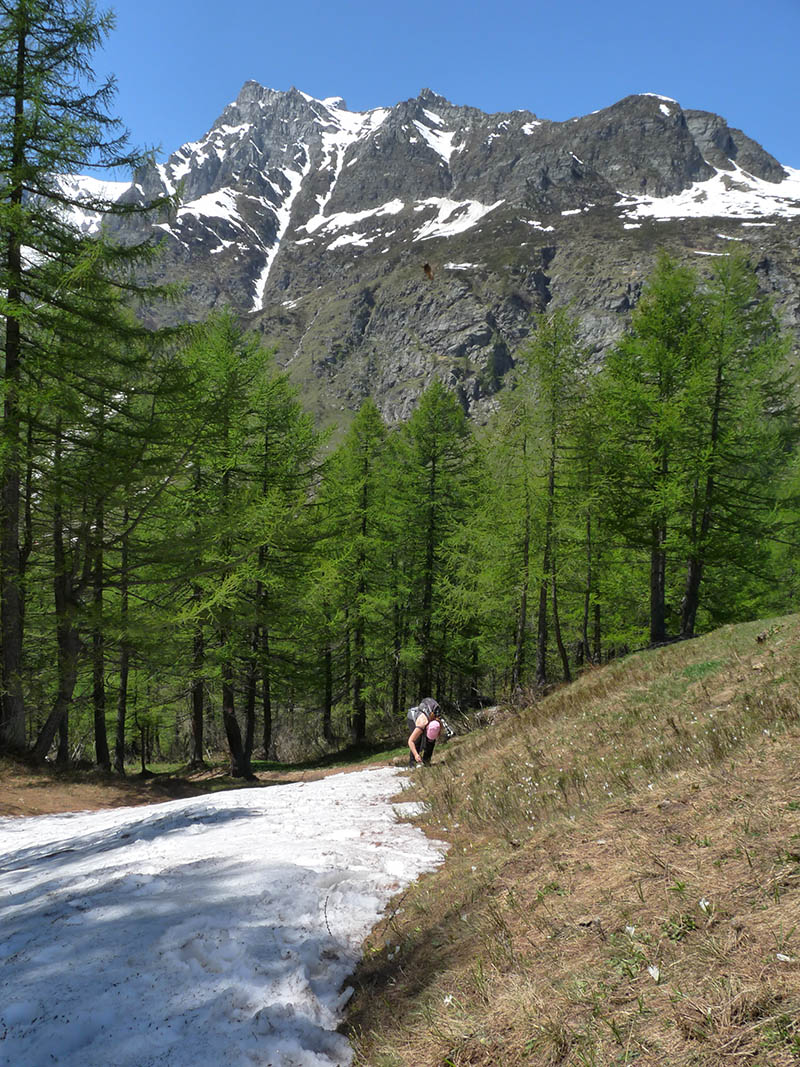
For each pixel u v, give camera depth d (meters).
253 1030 2.88
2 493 14.09
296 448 21.17
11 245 13.61
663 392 19.73
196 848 6.02
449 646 26.09
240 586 17.92
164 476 14.93
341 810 7.71
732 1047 2.13
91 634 17.28
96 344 14.16
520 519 19.98
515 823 5.63
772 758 4.48
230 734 20.44
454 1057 2.61
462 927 3.70
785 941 2.51
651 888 3.28
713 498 19.42
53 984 3.21
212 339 19.36
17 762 14.43
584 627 25.12
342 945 3.85
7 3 13.22
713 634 13.61
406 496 26.47
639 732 8.16
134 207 14.68
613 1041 2.35
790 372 20.33
